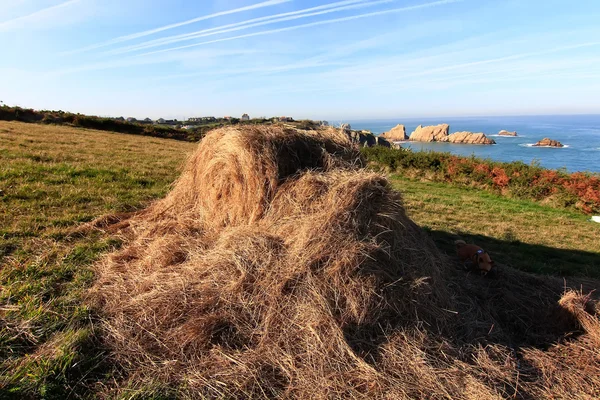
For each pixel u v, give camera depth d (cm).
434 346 260
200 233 406
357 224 305
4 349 223
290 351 239
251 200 366
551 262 557
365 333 258
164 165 939
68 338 233
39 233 402
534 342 307
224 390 211
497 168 1401
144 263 340
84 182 652
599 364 271
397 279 296
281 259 294
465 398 219
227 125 464
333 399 210
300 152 402
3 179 584
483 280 412
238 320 259
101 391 206
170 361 227
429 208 868
